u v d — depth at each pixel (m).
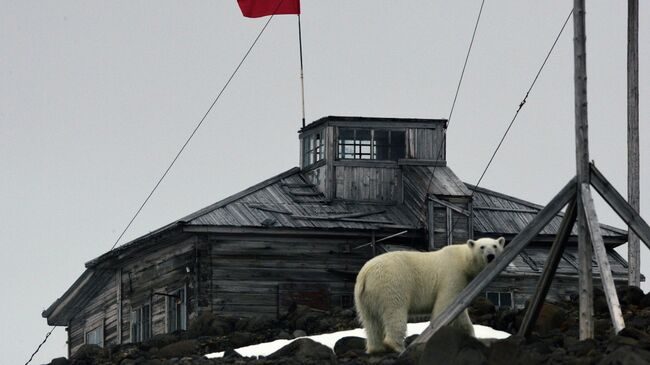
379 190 120.00
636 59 84.44
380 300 61.94
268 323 91.06
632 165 83.75
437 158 122.00
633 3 84.88
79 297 130.88
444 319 56.81
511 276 113.50
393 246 115.81
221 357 70.31
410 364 55.03
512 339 57.03
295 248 113.88
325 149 119.88
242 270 112.44
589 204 56.47
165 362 71.06
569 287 114.94
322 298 113.62
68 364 83.19
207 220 111.88
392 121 121.12
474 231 118.00
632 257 82.25
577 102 57.22
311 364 60.41
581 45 57.38
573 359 52.72
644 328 65.00
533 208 123.31
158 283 117.06
